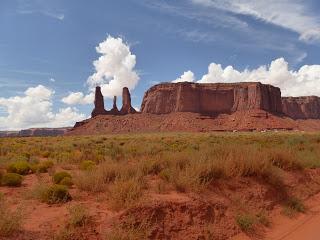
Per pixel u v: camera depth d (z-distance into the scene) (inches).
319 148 888.3
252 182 424.8
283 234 339.3
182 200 324.8
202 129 6550.2
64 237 239.6
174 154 507.2
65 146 1337.4
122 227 267.0
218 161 421.7
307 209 435.2
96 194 357.4
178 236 286.8
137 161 542.3
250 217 350.0
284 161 534.6
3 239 225.5
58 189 340.8
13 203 335.3
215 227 318.0
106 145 1384.1
